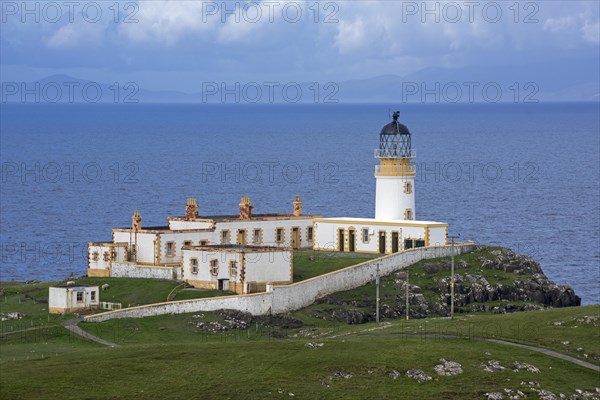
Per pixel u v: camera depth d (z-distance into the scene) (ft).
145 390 394.73
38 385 395.34
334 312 567.59
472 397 400.26
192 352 435.12
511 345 459.32
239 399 390.01
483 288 617.62
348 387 404.57
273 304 565.53
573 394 408.67
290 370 416.26
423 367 422.82
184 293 576.61
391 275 626.64
